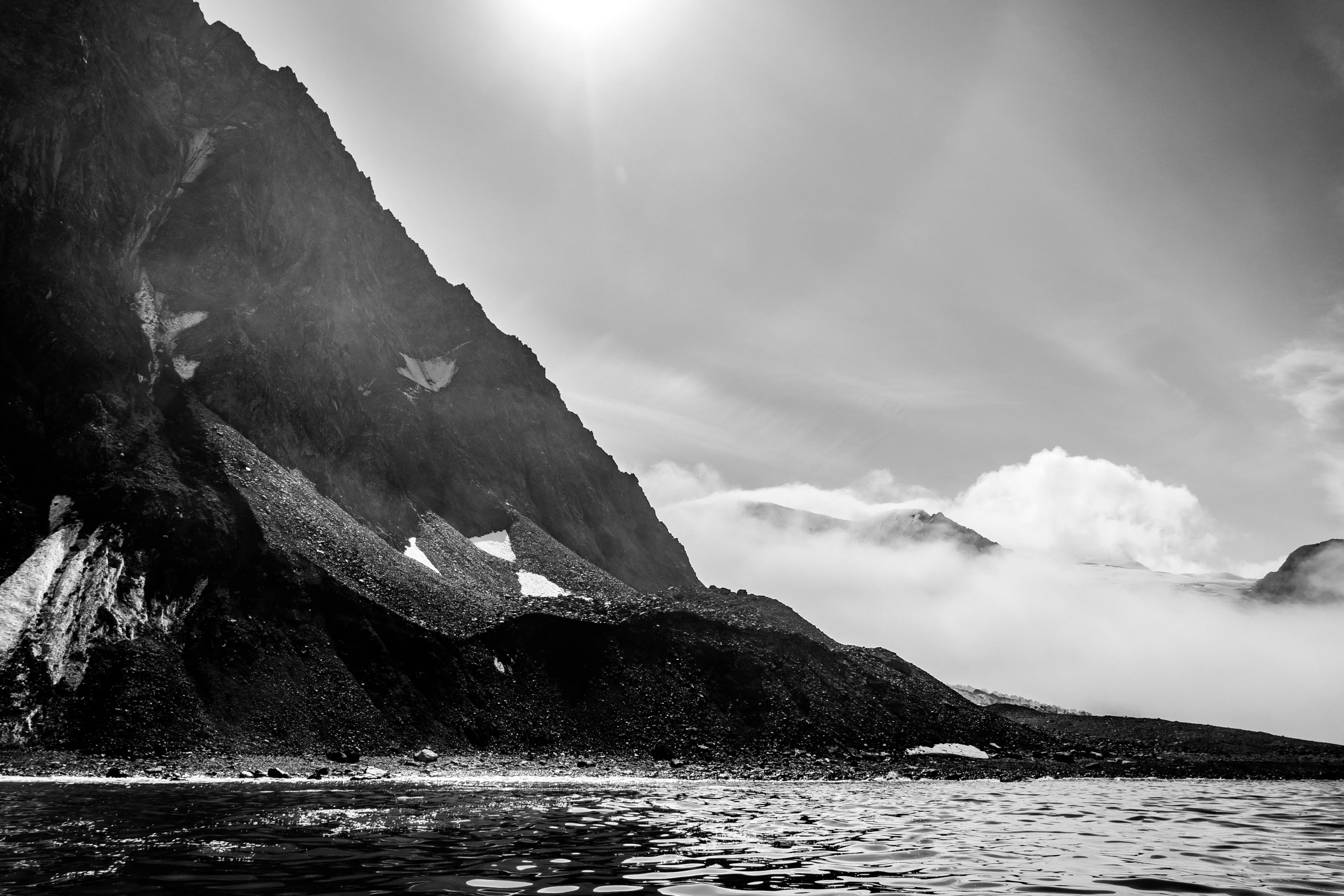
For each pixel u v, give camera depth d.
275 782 53.03
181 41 128.25
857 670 103.38
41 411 78.62
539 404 162.50
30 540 69.88
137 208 103.12
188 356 98.19
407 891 20.97
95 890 20.30
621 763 74.81
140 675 63.56
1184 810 50.62
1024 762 94.00
